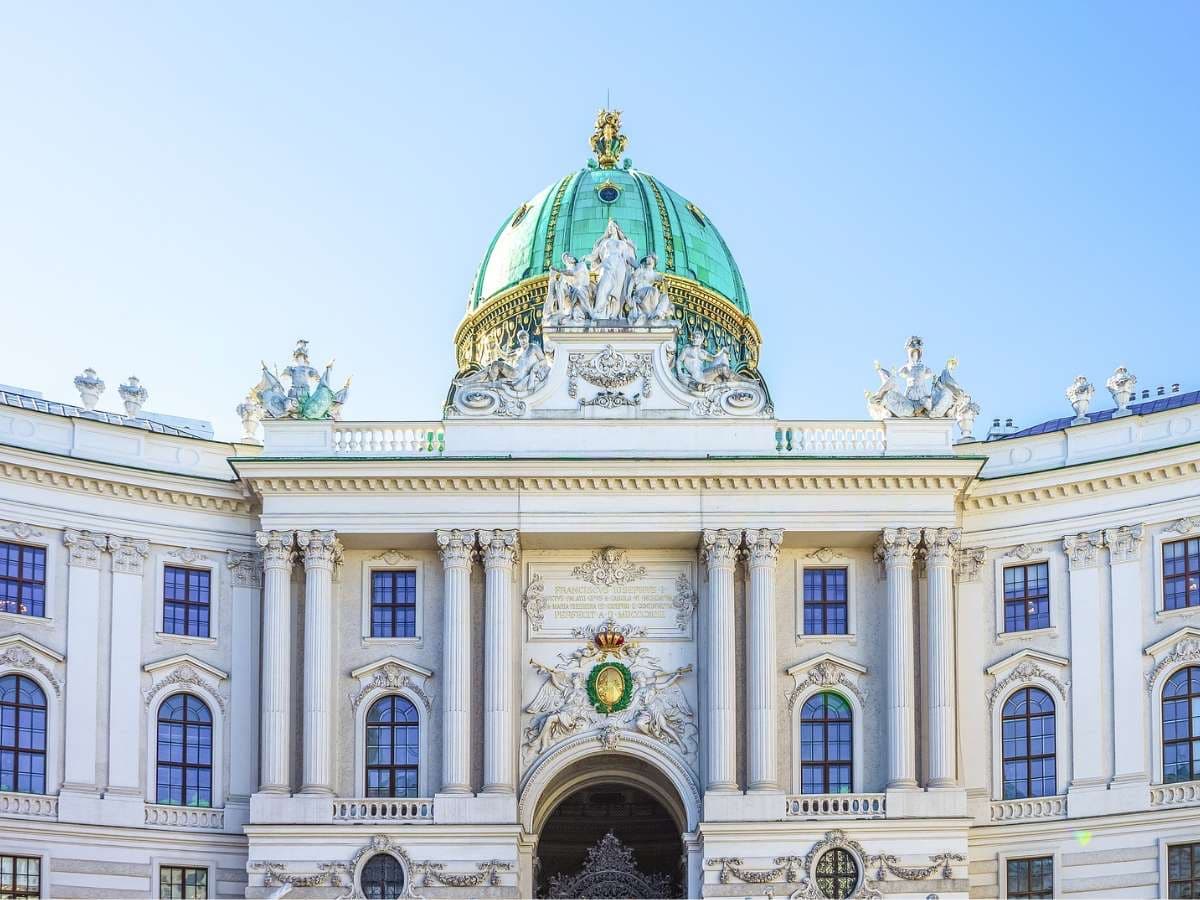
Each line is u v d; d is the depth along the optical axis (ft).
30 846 233.14
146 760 242.99
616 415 249.55
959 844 236.63
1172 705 238.48
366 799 239.30
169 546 249.96
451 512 246.68
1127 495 245.45
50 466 242.17
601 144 313.32
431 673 247.70
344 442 249.34
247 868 236.22
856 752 245.45
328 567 246.06
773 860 236.43
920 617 246.06
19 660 237.66
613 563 252.42
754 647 243.40
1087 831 238.89
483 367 256.52
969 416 261.65
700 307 293.64
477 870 236.84
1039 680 246.06
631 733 247.29
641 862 284.61
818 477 245.04
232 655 249.75
